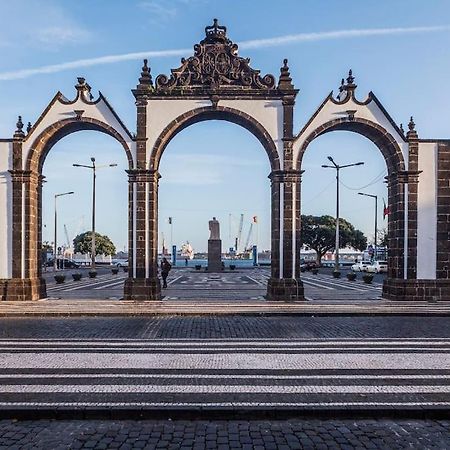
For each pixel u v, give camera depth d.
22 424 6.47
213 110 21.77
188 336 12.84
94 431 6.20
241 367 9.30
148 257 21.50
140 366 9.37
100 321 15.77
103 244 95.06
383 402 7.09
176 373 8.82
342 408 6.76
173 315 17.17
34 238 21.88
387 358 10.13
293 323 15.40
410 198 21.77
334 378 8.51
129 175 21.67
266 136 21.78
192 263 77.62
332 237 74.69
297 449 5.63
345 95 22.08
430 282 21.55
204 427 6.35
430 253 21.72
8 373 8.84
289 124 21.78
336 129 22.78
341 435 6.08
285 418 6.68
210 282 33.72
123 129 21.78
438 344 11.78
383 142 22.33
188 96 21.81
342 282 34.97
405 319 16.47
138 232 21.52
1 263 21.36
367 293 25.25
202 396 7.37
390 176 22.53
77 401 7.10
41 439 5.94
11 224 21.42
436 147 21.95
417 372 8.96
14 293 21.08
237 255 113.25
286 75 21.86
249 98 21.84
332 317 16.94
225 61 21.91
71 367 9.29
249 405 6.88
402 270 21.66
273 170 21.81
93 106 21.83
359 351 10.88
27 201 21.47
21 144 21.56
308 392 7.61
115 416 6.68
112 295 23.64
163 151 22.28
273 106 21.88
